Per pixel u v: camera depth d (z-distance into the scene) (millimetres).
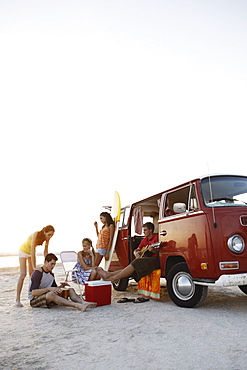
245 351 3371
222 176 6023
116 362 3209
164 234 6406
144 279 7203
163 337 3973
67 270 7059
